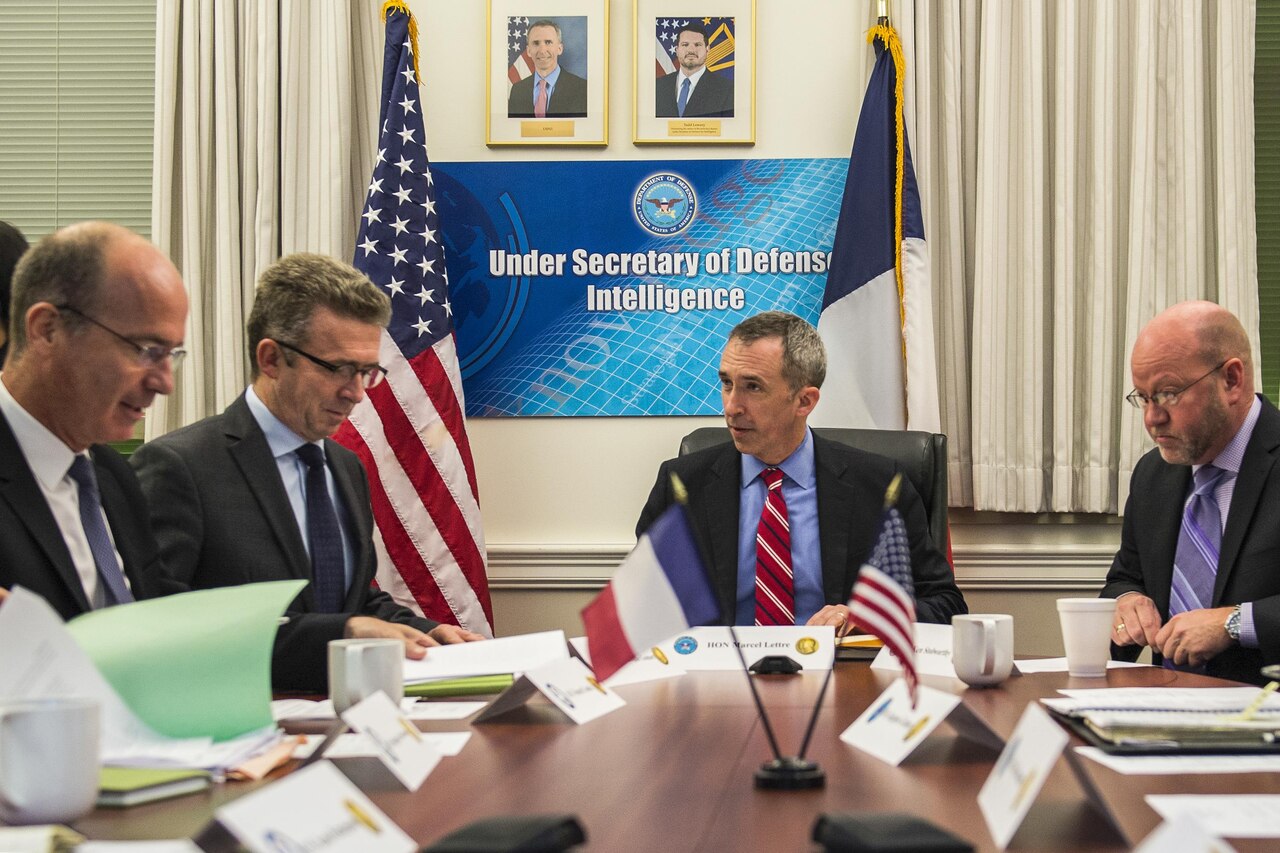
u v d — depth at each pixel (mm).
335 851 781
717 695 1630
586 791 1035
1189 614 2035
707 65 3447
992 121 3303
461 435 3219
